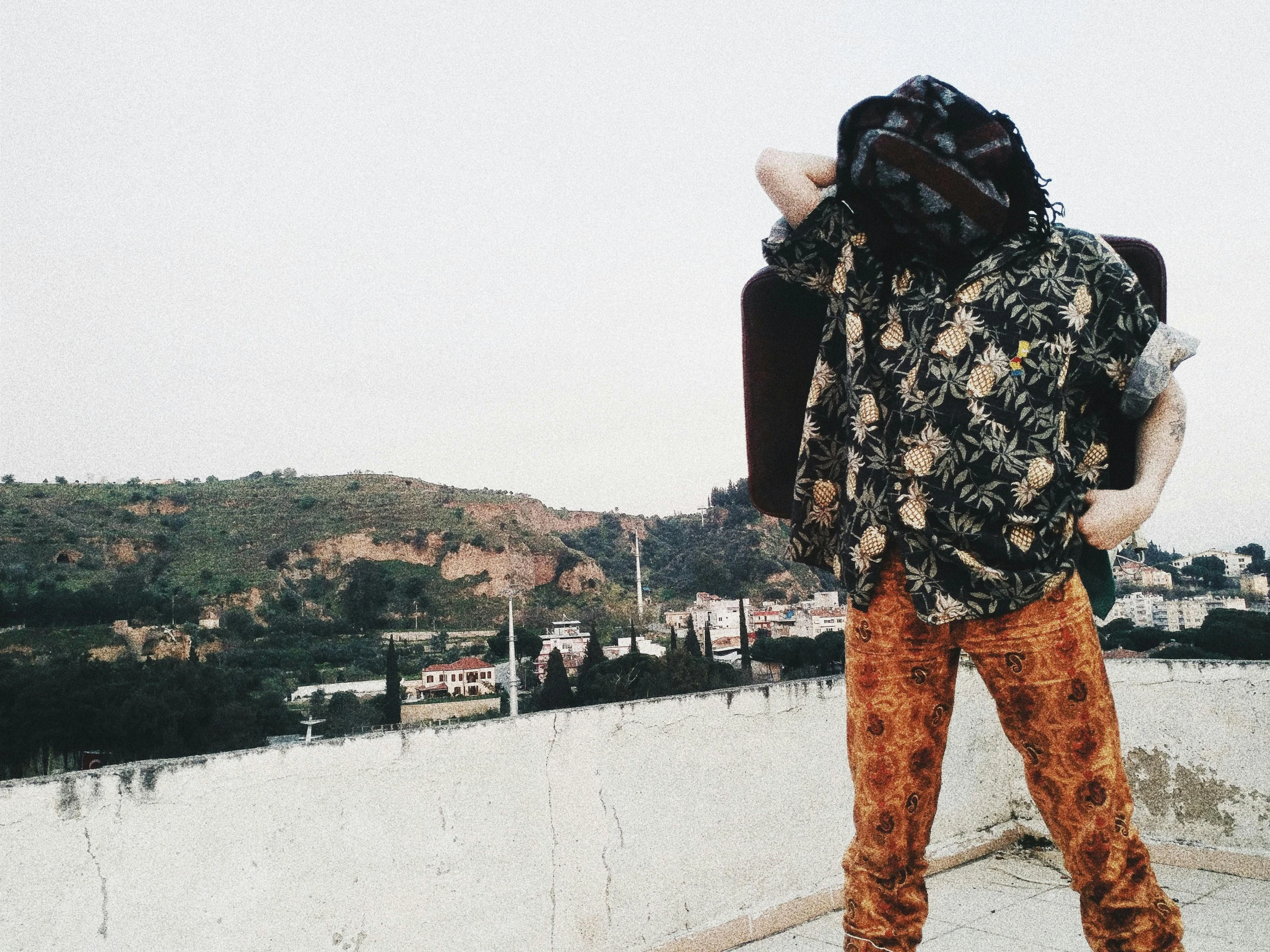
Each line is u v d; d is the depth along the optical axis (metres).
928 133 0.96
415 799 1.75
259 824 1.58
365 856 1.68
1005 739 2.90
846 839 2.46
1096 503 1.01
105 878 1.42
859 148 0.99
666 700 2.17
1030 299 0.97
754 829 2.26
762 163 1.13
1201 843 2.50
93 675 56.53
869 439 1.03
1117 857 0.99
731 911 2.18
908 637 1.04
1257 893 2.22
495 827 1.84
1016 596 0.94
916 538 0.97
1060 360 0.96
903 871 1.07
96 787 1.42
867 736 1.07
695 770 2.18
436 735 1.80
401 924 1.70
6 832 1.34
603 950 1.96
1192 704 2.54
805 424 1.16
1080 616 0.99
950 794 2.72
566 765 1.97
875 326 1.04
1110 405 1.06
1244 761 2.42
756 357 1.26
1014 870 2.57
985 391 0.95
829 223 1.07
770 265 1.13
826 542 1.20
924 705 1.05
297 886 1.60
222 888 1.52
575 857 1.95
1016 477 0.94
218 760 1.55
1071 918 2.12
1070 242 1.01
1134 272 1.07
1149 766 2.63
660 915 2.06
